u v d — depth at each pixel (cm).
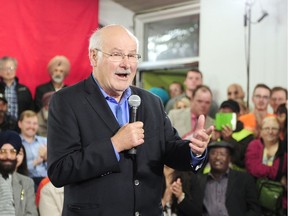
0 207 325
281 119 406
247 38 528
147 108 182
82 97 173
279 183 385
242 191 376
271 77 508
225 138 410
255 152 409
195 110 474
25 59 505
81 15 552
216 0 559
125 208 168
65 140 167
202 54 574
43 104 458
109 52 168
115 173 167
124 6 628
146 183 173
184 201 370
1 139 342
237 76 537
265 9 514
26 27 506
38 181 403
